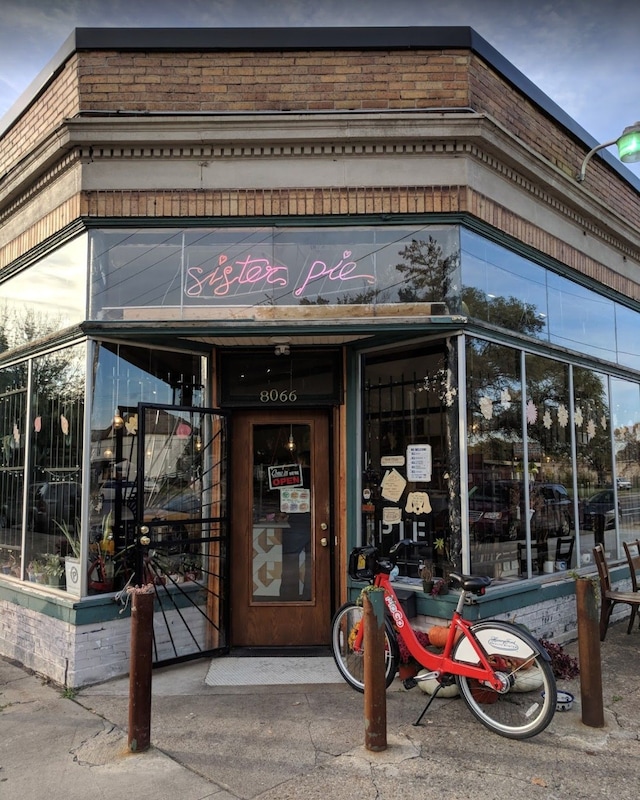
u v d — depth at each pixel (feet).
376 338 19.44
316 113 18.30
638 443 28.99
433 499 18.52
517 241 20.79
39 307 21.18
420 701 15.72
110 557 18.45
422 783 11.82
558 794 11.48
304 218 18.58
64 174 19.76
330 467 20.56
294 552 20.43
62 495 19.12
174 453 19.45
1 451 23.12
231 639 19.97
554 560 21.99
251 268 18.62
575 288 24.77
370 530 19.71
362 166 18.78
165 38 18.93
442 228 18.71
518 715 13.84
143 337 18.78
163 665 18.06
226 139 18.44
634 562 23.70
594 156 25.48
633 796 11.44
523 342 20.84
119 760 12.76
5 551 22.08
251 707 15.39
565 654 17.92
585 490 24.45
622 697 16.12
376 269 18.61
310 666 18.39
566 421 23.49
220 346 20.29
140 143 18.57
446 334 18.47
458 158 18.80
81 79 19.02
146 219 18.62
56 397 19.86
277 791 11.55
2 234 23.61
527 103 21.77
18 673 18.53
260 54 19.04
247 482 20.56
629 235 27.35
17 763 12.72
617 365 27.04
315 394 20.25
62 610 17.63
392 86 18.97
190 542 19.07
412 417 19.12
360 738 13.65
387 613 15.84
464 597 16.39
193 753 13.02
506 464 19.74
